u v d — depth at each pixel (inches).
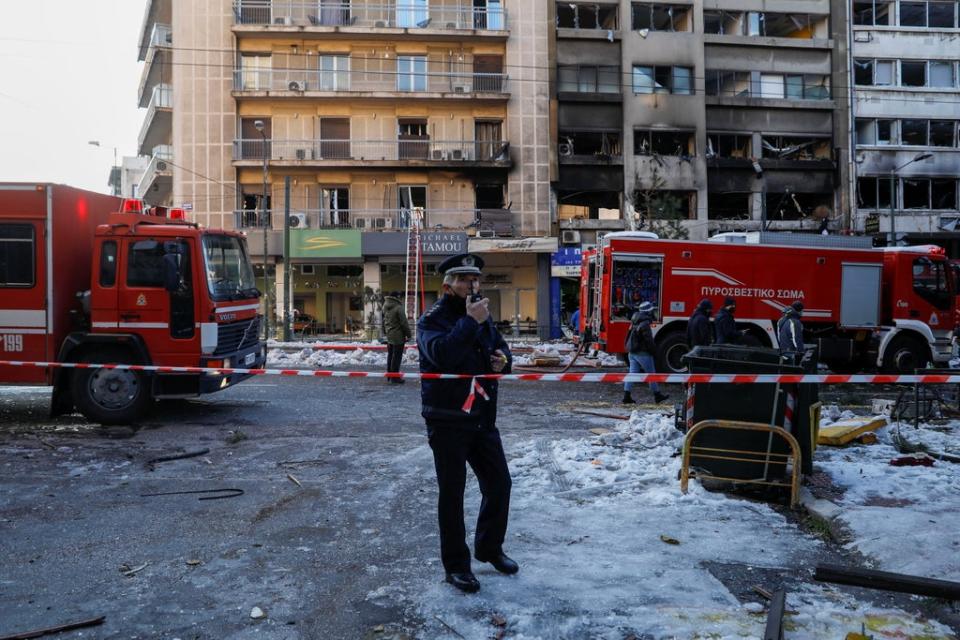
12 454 295.0
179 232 365.1
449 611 144.0
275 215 1246.9
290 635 136.0
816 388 256.4
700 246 593.9
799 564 171.5
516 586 156.0
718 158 1347.2
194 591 156.9
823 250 621.3
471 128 1288.1
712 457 232.2
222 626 139.9
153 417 384.5
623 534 190.7
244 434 332.2
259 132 1253.7
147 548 184.9
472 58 1294.3
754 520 204.1
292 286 1261.1
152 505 224.1
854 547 180.7
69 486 246.5
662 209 1215.6
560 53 1312.7
